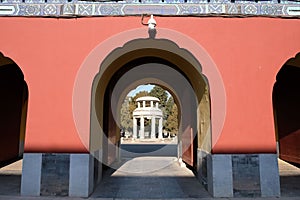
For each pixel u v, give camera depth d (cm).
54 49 533
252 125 517
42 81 522
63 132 509
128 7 549
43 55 530
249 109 521
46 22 542
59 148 505
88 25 542
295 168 808
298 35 549
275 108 975
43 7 546
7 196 490
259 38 545
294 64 659
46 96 518
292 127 872
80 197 493
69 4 546
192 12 548
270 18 552
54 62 529
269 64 537
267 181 502
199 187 582
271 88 529
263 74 533
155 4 550
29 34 537
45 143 505
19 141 988
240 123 517
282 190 549
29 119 510
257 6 555
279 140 962
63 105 516
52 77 524
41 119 511
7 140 900
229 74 530
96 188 571
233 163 505
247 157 507
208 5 552
